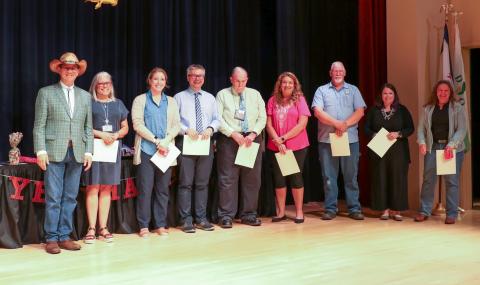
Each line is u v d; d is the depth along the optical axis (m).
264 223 5.14
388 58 6.00
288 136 5.00
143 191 4.54
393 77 5.96
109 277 3.30
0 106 4.88
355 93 5.30
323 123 5.28
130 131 5.59
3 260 3.75
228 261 3.66
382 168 5.23
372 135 5.30
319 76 6.79
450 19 5.95
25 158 4.44
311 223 5.12
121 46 5.58
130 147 5.53
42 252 3.99
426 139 5.21
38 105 3.95
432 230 4.72
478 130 6.77
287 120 5.07
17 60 5.03
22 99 5.00
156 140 4.48
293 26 6.41
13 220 4.12
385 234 4.55
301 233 4.62
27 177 4.25
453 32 5.92
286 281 3.17
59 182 4.04
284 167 5.02
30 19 5.03
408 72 5.83
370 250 3.95
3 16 4.89
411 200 5.84
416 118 5.77
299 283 3.13
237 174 4.96
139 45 5.68
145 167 4.52
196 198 4.87
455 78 5.75
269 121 5.12
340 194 6.92
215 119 4.82
